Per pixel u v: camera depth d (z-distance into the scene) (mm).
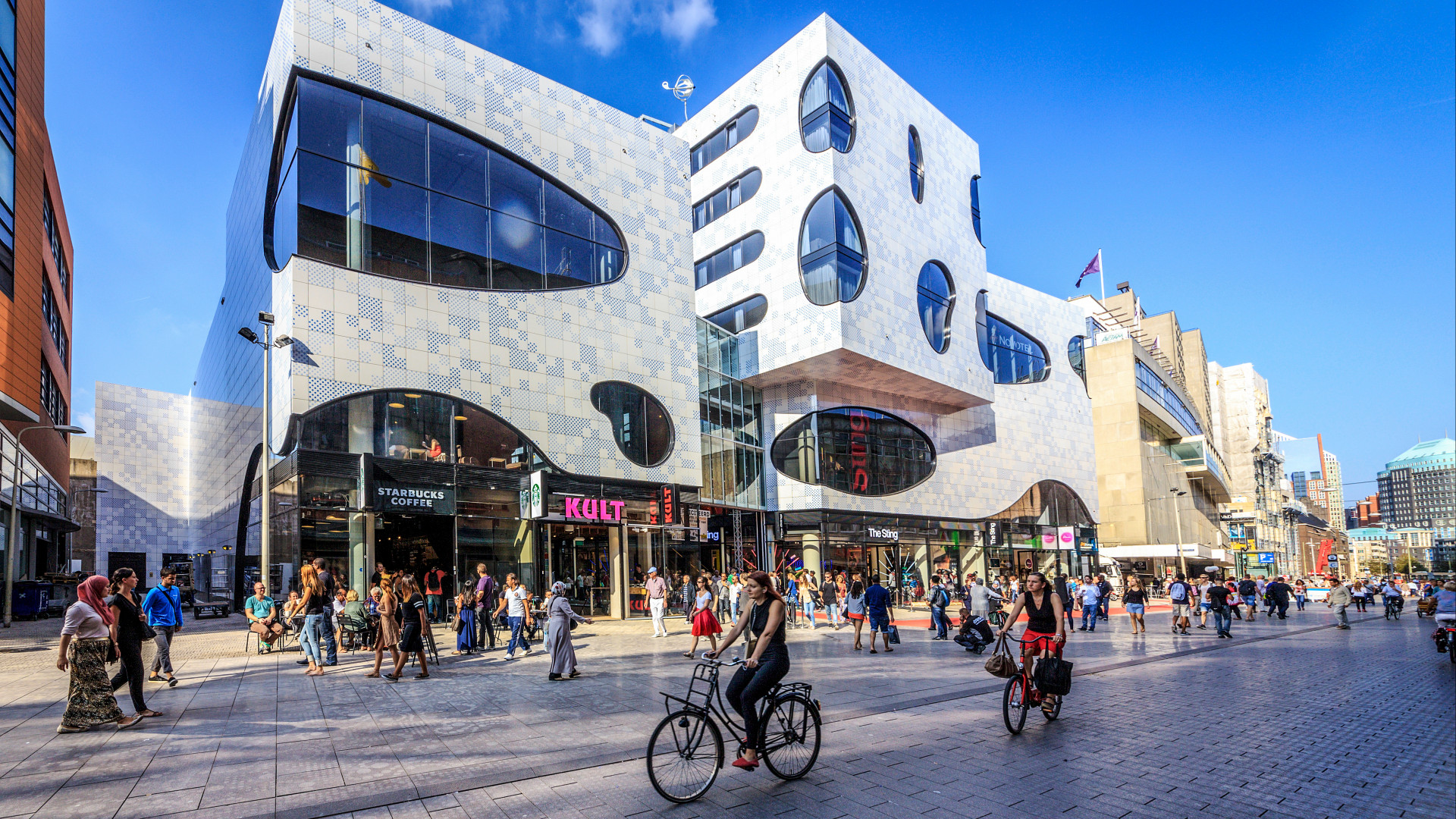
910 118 40875
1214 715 9867
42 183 27469
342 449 20969
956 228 43375
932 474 43500
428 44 24531
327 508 20484
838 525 37312
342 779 6918
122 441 54688
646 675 13516
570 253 27625
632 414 28562
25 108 25984
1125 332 69562
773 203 37062
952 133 44625
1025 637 9375
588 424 27016
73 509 52688
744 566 34469
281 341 19938
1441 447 196625
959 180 44562
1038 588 9359
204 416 41656
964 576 44406
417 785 6715
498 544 24109
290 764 7395
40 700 10938
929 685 12344
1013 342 51750
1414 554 174500
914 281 38875
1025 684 8945
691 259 32094
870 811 6090
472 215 24953
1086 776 7039
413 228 23406
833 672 13961
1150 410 68188
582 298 27609
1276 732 8883
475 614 17156
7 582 23625
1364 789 6684
